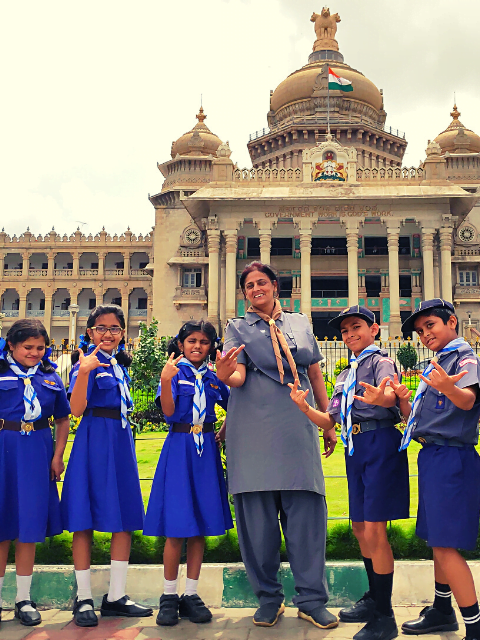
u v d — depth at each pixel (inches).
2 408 247.6
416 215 1695.4
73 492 244.1
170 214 2073.1
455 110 2288.4
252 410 240.7
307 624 227.6
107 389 257.8
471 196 1651.1
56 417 269.0
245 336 248.1
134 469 258.8
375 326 251.6
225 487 257.6
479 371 210.7
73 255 2716.5
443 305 230.5
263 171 1780.3
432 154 1747.0
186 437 251.4
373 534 219.8
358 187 1702.8
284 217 1712.6
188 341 261.7
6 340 259.4
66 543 293.1
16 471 243.8
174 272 2021.4
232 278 1699.1
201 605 237.0
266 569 235.6
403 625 222.7
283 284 1959.9
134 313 2674.7
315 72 2276.1
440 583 222.7
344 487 394.6
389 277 1755.7
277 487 229.8
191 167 2097.7
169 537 236.7
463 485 207.3
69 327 2704.2
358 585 267.1
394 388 222.8
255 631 221.5
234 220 1716.3
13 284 2714.1
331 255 1955.0
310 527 235.9
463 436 209.6
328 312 1955.0
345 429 233.6
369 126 2140.7
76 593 265.0
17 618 239.5
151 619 238.2
